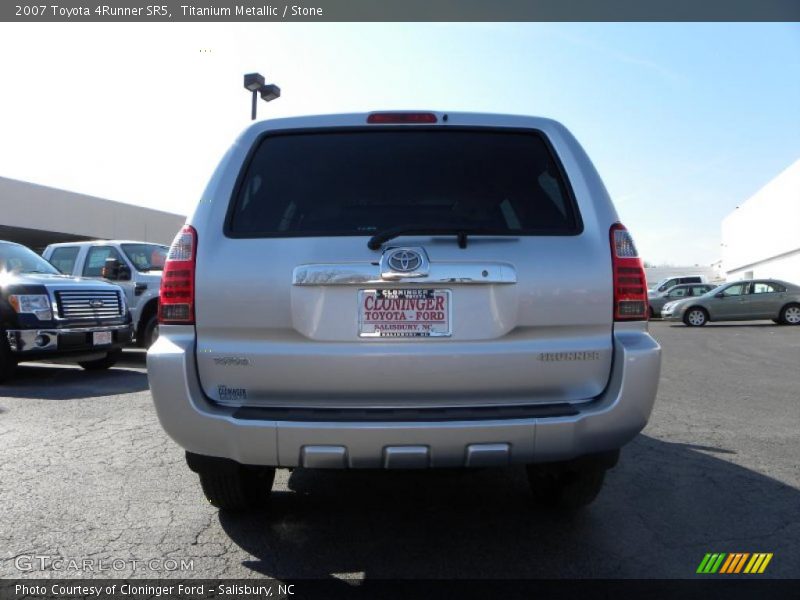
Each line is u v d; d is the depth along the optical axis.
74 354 7.98
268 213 2.91
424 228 2.71
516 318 2.71
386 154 3.05
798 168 32.66
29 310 7.58
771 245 37.94
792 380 8.45
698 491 3.94
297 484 4.12
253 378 2.72
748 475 4.26
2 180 33.09
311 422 2.56
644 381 2.73
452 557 3.03
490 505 3.73
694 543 3.18
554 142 3.07
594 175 2.99
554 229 2.85
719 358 11.12
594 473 3.25
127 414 5.96
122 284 10.32
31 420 5.71
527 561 2.98
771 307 20.58
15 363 7.75
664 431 5.47
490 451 2.59
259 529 3.36
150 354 2.75
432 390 2.71
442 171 3.03
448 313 2.71
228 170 2.96
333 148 3.06
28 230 35.81
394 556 3.04
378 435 2.54
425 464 2.60
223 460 2.93
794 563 2.97
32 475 4.19
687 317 21.03
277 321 2.70
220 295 2.73
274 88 12.76
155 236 44.12
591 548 3.13
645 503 3.74
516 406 2.73
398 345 2.69
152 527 3.37
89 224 38.69
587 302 2.76
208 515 3.54
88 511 3.58
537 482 3.72
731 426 5.66
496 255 2.73
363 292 2.71
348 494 3.93
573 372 2.75
